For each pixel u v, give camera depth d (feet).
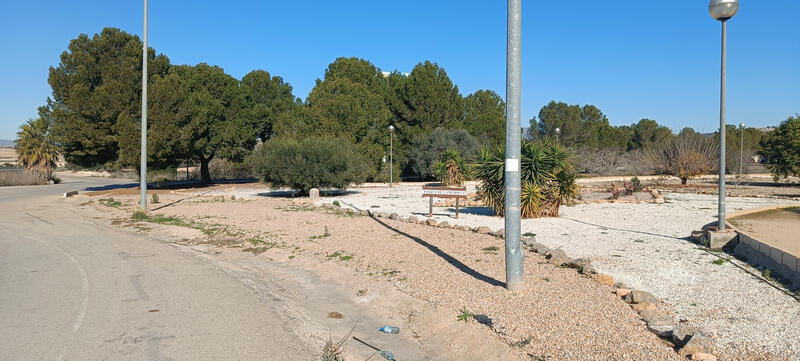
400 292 24.30
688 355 15.58
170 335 18.93
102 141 105.40
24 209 75.41
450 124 167.12
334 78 174.19
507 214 22.86
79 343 17.87
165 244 42.93
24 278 29.01
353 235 41.81
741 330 18.20
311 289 27.53
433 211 63.31
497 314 19.86
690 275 26.55
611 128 239.09
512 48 22.31
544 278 24.95
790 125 112.06
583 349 16.28
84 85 108.37
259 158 94.12
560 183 52.31
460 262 29.25
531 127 222.07
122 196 98.37
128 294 25.29
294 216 58.23
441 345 18.48
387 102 170.30
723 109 34.83
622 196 83.41
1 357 16.37
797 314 19.79
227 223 54.08
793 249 30.83
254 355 16.97
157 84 110.63
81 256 36.60
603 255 32.24
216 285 27.53
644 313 19.40
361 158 98.99
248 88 159.02
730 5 33.42
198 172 207.72
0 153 349.61
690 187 106.73
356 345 18.65
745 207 62.59
